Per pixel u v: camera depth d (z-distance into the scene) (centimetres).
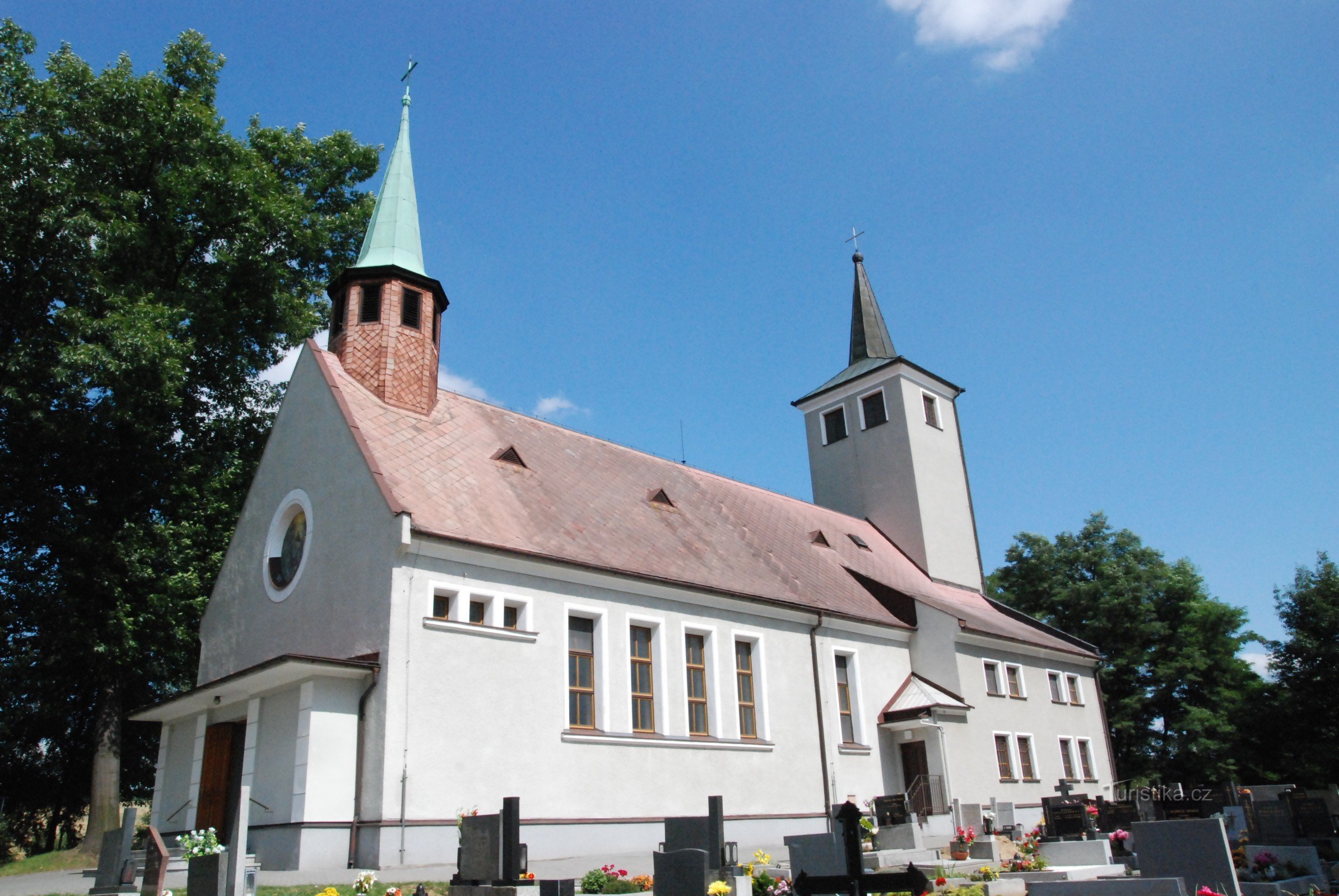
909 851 2019
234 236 2964
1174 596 5344
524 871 1448
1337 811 3189
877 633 3148
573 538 2383
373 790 1808
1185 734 4922
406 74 3045
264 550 2439
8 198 2445
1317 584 4728
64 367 2419
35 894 1678
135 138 2733
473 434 2595
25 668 2758
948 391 4438
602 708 2222
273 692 2014
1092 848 1830
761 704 2642
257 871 1448
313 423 2386
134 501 2805
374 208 2853
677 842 1599
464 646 2002
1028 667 3572
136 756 3328
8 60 2611
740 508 3403
